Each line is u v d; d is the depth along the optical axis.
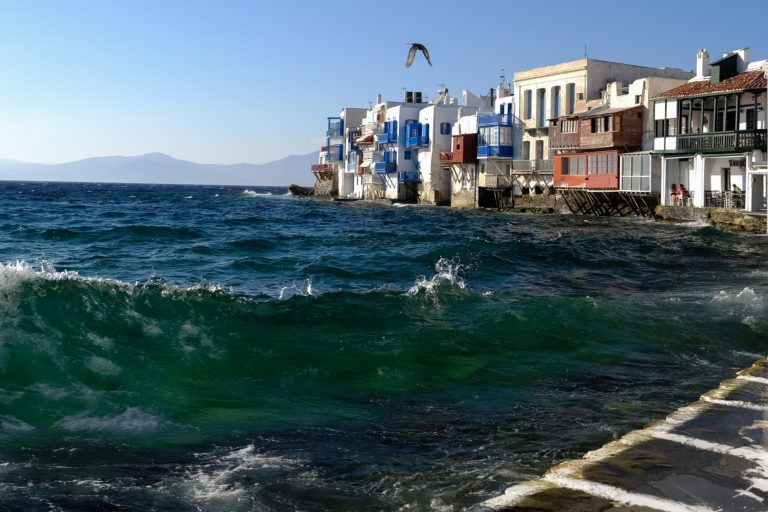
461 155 72.38
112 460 7.78
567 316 15.29
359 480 7.36
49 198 102.56
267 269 25.09
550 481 6.86
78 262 26.89
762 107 43.66
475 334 13.77
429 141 81.25
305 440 8.58
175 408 9.48
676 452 7.63
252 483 7.26
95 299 12.92
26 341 10.82
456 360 12.26
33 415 8.84
